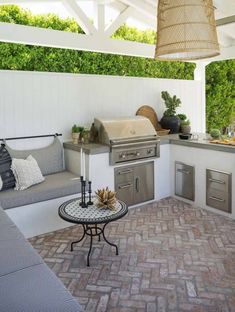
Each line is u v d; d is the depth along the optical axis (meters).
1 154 3.65
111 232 3.56
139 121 4.48
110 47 4.63
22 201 3.30
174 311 2.20
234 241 3.29
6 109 3.98
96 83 4.77
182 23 2.48
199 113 6.34
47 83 4.28
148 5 4.78
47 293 1.44
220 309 2.21
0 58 5.34
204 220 3.89
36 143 4.28
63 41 4.17
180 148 4.58
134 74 6.74
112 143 4.02
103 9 4.51
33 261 1.75
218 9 4.15
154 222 3.84
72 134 4.39
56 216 3.59
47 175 4.16
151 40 6.86
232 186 3.88
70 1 4.20
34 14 5.54
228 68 7.01
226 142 4.11
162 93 5.48
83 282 2.57
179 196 4.70
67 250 3.14
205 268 2.76
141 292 2.43
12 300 1.38
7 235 2.12
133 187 4.36
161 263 2.86
